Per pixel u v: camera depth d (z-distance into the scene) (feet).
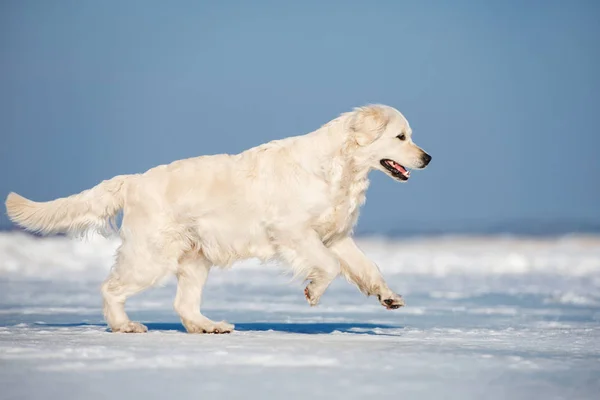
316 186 37.76
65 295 66.49
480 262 110.73
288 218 37.91
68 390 22.58
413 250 138.82
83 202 40.34
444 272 101.09
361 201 39.40
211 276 95.35
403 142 38.99
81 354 29.40
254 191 38.40
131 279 39.17
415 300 64.64
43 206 40.45
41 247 108.17
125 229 39.42
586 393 22.79
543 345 34.19
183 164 39.81
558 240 161.17
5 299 62.49
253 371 25.77
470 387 23.49
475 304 60.64
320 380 24.25
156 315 51.62
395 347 32.63
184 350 30.71
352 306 58.54
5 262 101.09
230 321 47.55
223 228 38.75
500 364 27.89
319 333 39.60
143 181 39.65
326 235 38.83
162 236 38.99
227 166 39.17
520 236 183.11
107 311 39.55
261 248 38.88
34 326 43.01
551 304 60.59
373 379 24.53
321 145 38.27
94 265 103.09
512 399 21.89
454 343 34.63
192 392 22.29
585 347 33.47
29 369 26.07
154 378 24.47
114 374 25.20
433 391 22.79
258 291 74.43
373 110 38.83
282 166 38.34
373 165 39.01
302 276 38.04
